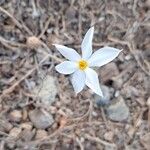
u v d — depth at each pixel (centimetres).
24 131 13
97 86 12
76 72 12
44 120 13
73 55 12
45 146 13
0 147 13
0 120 13
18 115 13
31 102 13
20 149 13
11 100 13
